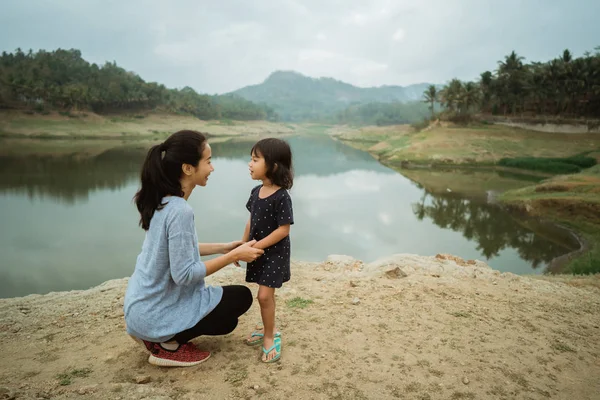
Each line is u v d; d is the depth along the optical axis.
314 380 2.36
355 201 27.08
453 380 2.46
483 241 17.91
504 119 73.94
